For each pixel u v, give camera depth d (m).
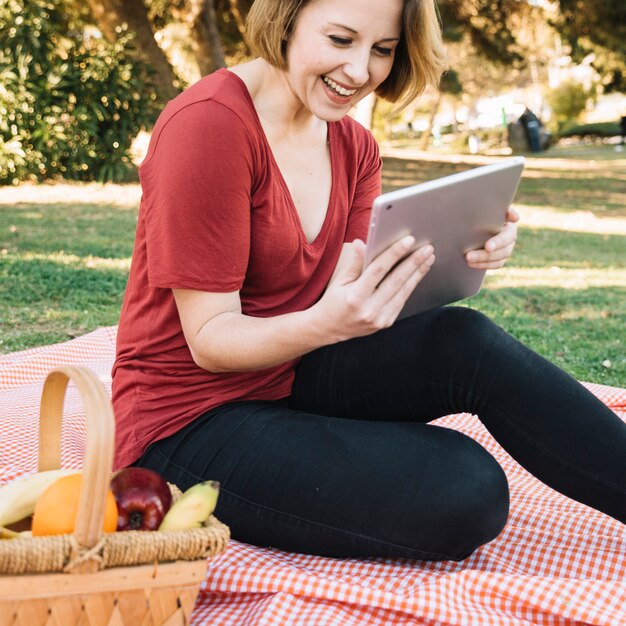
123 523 1.47
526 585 1.74
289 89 1.99
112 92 11.10
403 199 1.57
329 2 1.80
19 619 1.32
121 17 12.34
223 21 15.88
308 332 1.70
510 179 1.78
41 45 10.80
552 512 2.29
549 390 1.79
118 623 1.38
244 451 1.84
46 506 1.42
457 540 1.79
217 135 1.81
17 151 10.65
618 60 24.28
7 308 5.10
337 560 1.88
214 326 1.82
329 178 2.11
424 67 1.97
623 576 1.95
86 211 9.24
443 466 1.77
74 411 2.94
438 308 1.96
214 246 1.82
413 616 1.72
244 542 1.94
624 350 5.00
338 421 1.86
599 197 15.49
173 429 1.94
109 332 3.97
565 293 6.71
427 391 1.90
